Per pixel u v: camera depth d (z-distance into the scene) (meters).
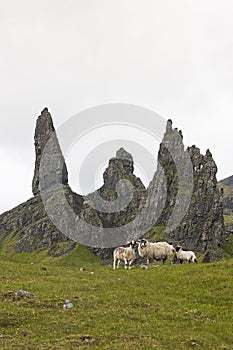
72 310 27.94
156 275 38.69
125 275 40.88
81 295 31.94
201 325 26.50
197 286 34.31
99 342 22.33
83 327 24.80
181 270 39.47
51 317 26.27
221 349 22.66
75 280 38.50
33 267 47.09
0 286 33.66
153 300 31.44
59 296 31.00
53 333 23.73
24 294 30.56
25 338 22.80
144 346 21.91
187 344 22.89
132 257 49.19
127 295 32.34
